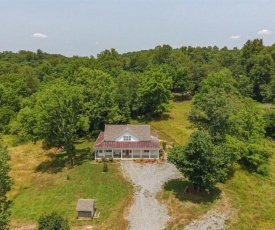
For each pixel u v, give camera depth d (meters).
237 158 49.88
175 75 105.56
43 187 48.25
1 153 31.86
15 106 87.88
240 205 41.69
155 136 63.69
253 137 55.06
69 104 54.41
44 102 54.47
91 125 74.56
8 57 195.25
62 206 41.78
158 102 85.38
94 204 40.97
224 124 50.16
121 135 59.47
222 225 36.66
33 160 61.06
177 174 50.69
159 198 42.84
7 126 80.56
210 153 39.78
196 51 153.38
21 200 44.38
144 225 36.59
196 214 38.69
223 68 109.56
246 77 107.12
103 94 72.06
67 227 30.98
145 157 58.50
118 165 54.84
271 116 71.75
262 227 37.59
